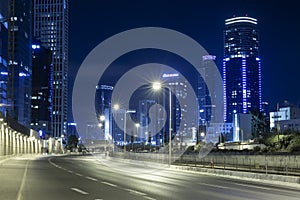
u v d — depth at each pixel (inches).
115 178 1229.1
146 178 1267.2
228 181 1278.3
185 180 1249.4
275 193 893.8
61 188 884.0
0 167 1824.6
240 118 6353.3
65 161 2797.7
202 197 756.6
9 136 3590.1
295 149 2277.3
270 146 2716.5
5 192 789.2
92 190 844.0
